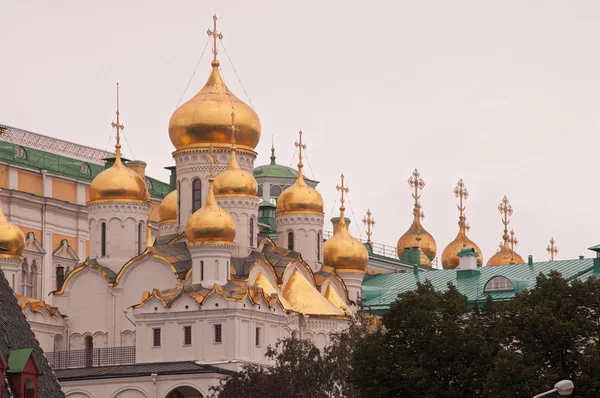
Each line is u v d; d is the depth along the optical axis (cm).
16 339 11469
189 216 19575
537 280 14812
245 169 19862
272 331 18300
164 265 18775
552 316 14225
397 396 14638
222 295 17850
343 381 16612
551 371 14050
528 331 14338
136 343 18175
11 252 19025
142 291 18888
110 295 19025
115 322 18975
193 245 18262
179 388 17750
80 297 19212
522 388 13850
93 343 19025
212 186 18462
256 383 15900
